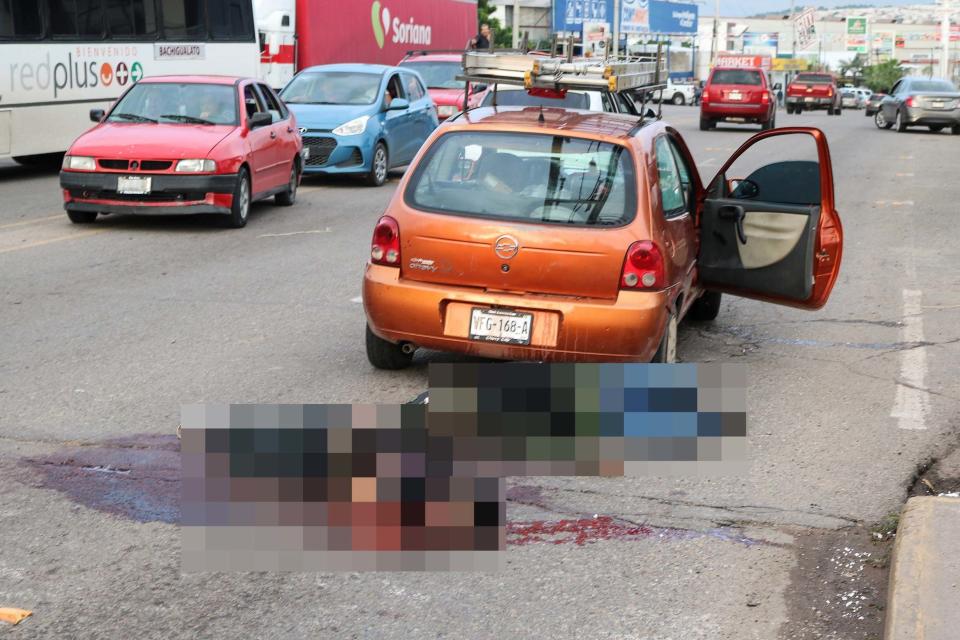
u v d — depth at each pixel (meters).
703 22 165.50
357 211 15.47
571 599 4.27
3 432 5.95
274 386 6.86
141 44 20.05
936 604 3.97
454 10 36.09
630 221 6.36
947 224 15.12
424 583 4.37
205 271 10.73
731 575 4.50
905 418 6.58
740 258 7.41
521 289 6.38
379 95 19.06
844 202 17.45
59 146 18.48
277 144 14.95
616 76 7.45
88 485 5.25
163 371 7.17
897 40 166.88
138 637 3.91
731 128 38.59
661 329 6.40
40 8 17.94
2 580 4.30
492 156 6.65
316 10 27.48
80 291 9.66
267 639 3.92
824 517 5.10
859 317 9.33
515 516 5.05
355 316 8.89
